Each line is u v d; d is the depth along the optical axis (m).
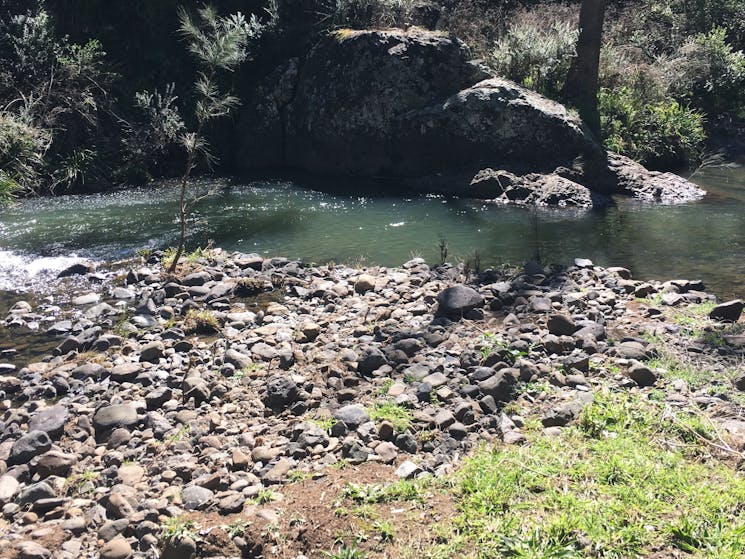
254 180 13.14
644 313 6.38
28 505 3.91
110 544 3.52
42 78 12.64
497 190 11.82
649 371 4.91
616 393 4.70
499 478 3.77
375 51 12.94
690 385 4.86
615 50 16.11
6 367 5.83
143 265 8.50
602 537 3.28
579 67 13.81
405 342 5.62
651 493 3.58
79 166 12.33
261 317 6.68
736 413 4.43
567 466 3.86
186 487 3.98
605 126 13.63
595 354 5.40
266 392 5.02
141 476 4.15
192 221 10.38
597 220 10.40
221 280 7.87
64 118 12.66
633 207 11.20
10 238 9.50
